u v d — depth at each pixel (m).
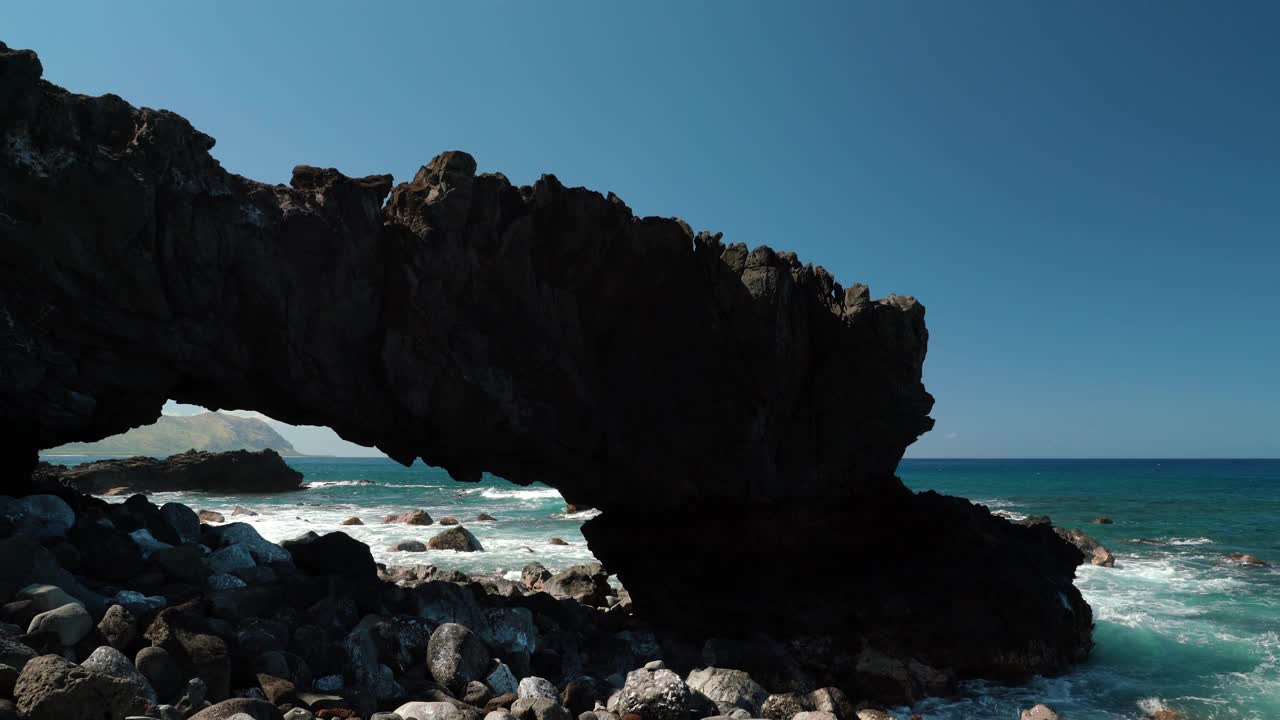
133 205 8.70
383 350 10.50
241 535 11.57
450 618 11.08
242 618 8.57
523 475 12.95
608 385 12.75
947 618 13.09
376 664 8.97
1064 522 44.84
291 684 7.63
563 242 11.93
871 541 14.68
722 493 13.38
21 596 7.11
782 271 13.41
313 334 10.12
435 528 37.69
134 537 10.13
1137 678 13.71
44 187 8.23
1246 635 16.50
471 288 11.09
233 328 9.72
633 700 9.41
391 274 10.68
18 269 8.30
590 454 12.67
